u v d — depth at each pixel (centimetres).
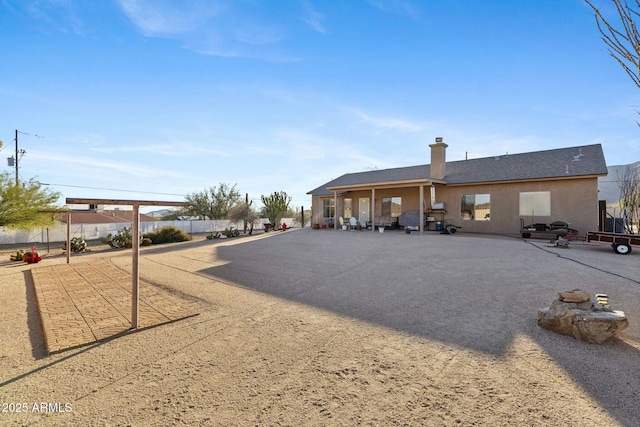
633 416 228
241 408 246
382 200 2080
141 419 234
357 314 471
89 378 297
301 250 1152
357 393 264
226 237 1995
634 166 1608
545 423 221
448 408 241
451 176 1791
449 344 359
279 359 330
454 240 1309
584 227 1350
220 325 436
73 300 571
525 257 892
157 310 503
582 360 315
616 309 462
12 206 1528
